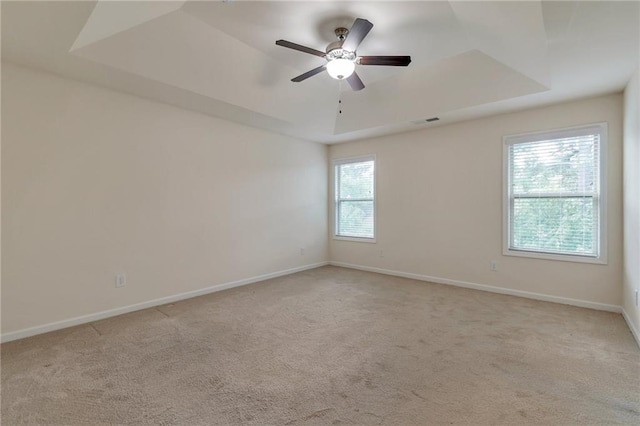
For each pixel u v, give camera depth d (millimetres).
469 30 2619
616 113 3348
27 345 2629
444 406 1827
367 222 5672
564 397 1901
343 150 5918
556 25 2137
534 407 1809
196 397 1927
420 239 4941
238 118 4344
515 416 1735
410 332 2893
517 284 4039
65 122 3014
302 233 5625
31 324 2834
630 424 1662
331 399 1904
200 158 4105
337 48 2541
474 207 4391
